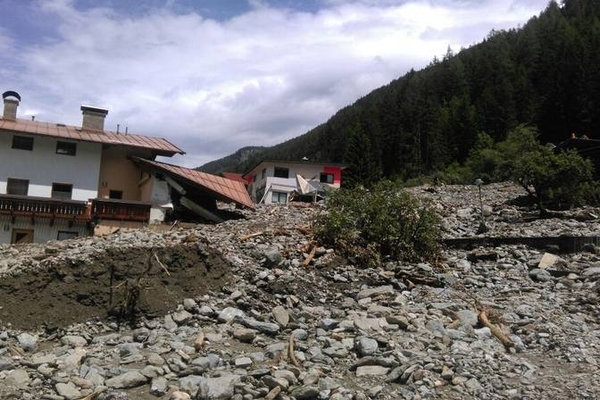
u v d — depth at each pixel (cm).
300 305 1427
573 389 920
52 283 1283
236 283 1505
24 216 3297
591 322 1283
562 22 11588
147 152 3856
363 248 1872
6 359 985
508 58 11231
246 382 910
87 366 969
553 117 7981
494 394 906
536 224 2591
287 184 6328
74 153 3628
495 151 5981
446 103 10819
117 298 1279
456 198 3841
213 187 3728
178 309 1306
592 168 2984
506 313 1343
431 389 917
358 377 973
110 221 3409
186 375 949
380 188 2070
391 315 1273
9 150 3488
